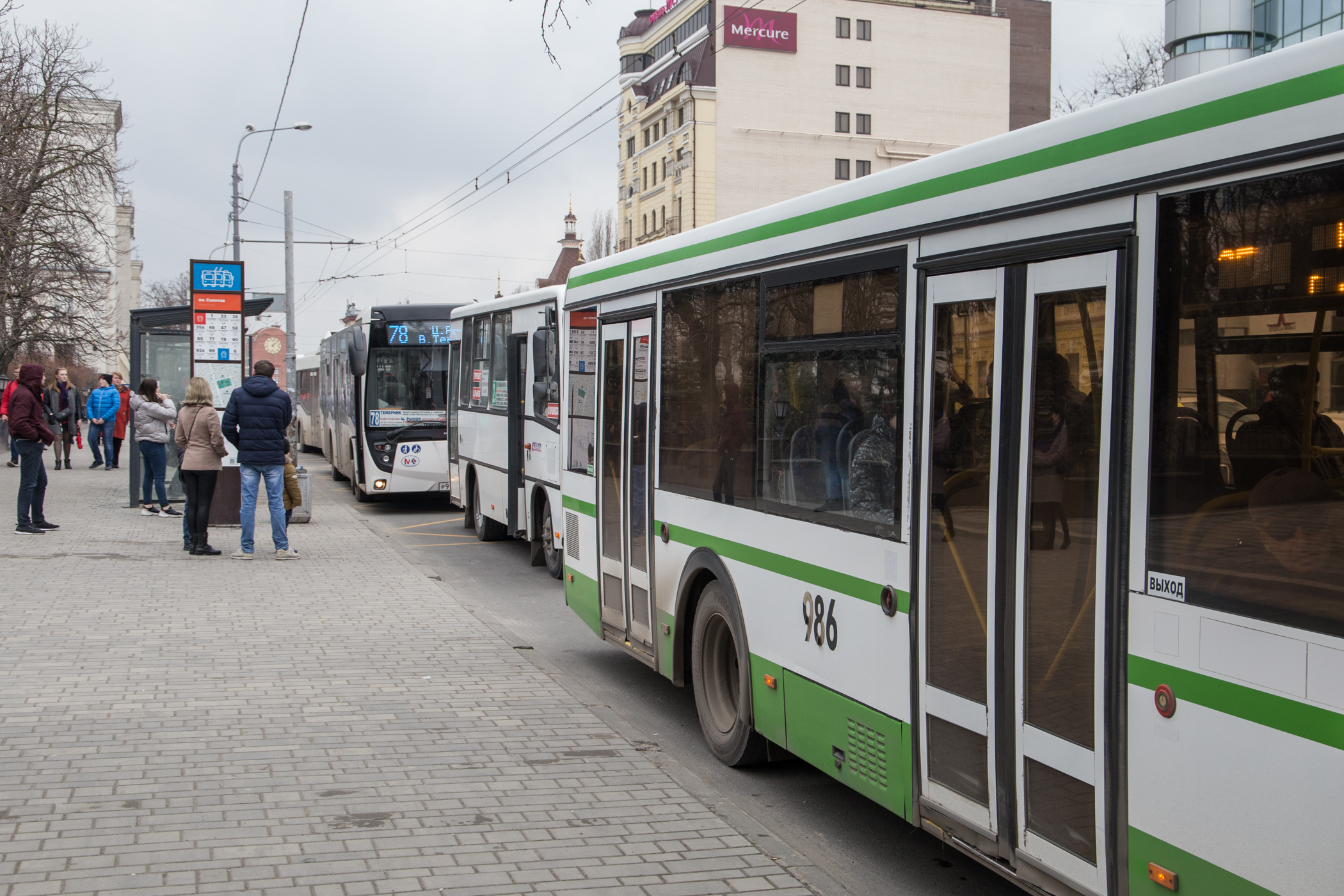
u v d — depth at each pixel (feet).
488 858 15.25
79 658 26.32
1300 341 9.42
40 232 91.09
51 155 92.38
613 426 26.43
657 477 23.61
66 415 87.15
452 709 23.11
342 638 29.63
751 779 20.18
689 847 15.89
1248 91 10.06
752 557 19.29
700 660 21.58
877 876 15.84
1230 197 10.16
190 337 59.52
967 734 13.39
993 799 12.91
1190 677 10.19
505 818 16.87
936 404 14.20
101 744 19.97
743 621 19.66
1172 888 10.31
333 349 91.56
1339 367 9.09
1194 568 10.21
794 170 247.50
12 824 15.98
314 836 15.87
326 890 14.01
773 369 18.71
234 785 17.98
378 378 65.72
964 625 13.48
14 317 91.45
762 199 245.86
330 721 21.91
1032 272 12.57
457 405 58.03
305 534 52.39
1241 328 9.95
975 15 256.93
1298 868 9.12
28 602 32.96
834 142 249.34
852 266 16.33
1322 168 9.36
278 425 43.21
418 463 65.46
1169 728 10.39
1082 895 11.41
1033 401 12.39
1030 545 12.32
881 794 15.30
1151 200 11.00
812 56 246.88
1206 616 10.05
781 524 18.25
